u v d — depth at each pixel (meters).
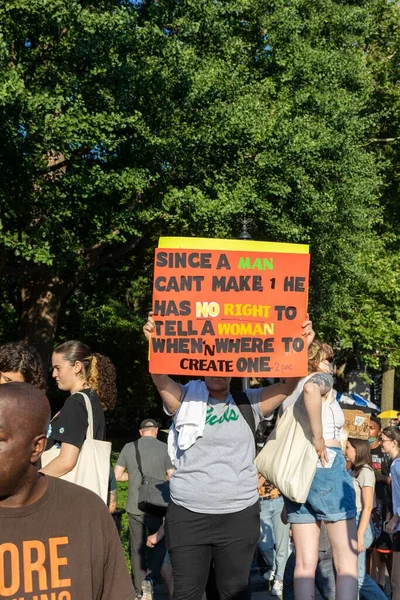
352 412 7.31
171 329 4.61
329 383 5.30
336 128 20.72
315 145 18.62
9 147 14.09
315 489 5.21
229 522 4.55
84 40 14.95
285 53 21.14
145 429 8.03
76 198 15.84
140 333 29.75
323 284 22.92
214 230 17.70
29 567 2.32
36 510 2.38
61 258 16.70
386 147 29.41
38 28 15.15
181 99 16.72
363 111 28.22
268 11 21.42
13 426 2.34
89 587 2.39
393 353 26.39
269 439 5.39
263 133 17.84
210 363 4.59
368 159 22.31
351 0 24.89
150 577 7.39
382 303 26.88
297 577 5.23
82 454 4.31
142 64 15.91
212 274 4.63
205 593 5.08
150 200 17.66
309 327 4.69
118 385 30.41
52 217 15.38
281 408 5.49
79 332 28.19
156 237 22.38
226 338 4.62
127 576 2.53
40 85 15.46
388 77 29.27
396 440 7.24
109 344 29.67
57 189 15.21
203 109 17.03
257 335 4.64
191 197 16.50
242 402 4.72
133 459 7.92
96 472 4.31
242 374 4.61
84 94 15.52
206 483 4.53
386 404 28.33
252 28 21.56
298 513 5.29
